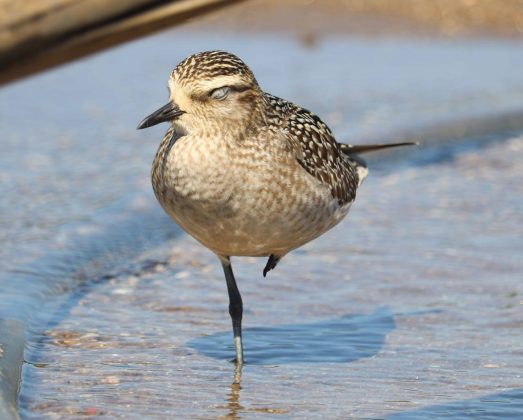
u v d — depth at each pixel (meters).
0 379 9.58
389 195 16.59
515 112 20.83
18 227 14.72
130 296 12.61
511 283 12.95
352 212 15.77
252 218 10.01
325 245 14.38
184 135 9.88
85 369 10.44
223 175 9.77
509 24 26.62
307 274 13.34
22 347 10.75
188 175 9.75
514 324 11.68
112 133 19.12
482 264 13.63
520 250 14.12
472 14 26.84
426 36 26.33
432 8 27.06
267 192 9.95
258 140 9.94
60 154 17.92
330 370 10.52
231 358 10.85
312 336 11.45
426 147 19.12
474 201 16.25
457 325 11.70
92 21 10.34
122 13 10.37
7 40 10.27
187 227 10.21
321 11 27.23
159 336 11.39
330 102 21.45
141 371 10.42
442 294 12.65
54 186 16.39
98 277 13.25
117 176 16.94
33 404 9.55
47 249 13.92
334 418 9.33
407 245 14.37
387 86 22.64
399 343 11.23
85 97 21.34
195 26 26.53
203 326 11.73
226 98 9.76
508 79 23.41
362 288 12.88
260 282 13.08
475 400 9.73
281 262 13.75
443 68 24.20
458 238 14.64
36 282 12.81
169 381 10.19
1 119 19.75
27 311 11.88
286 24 26.77
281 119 10.38
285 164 10.04
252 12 27.16
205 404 9.64
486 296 12.55
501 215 15.62
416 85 22.80
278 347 11.16
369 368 10.56
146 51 24.97
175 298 12.55
